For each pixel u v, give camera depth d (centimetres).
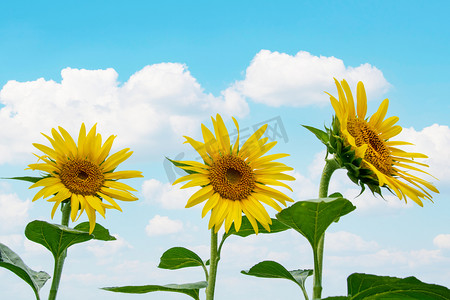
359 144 119
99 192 124
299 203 108
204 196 113
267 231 123
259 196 116
